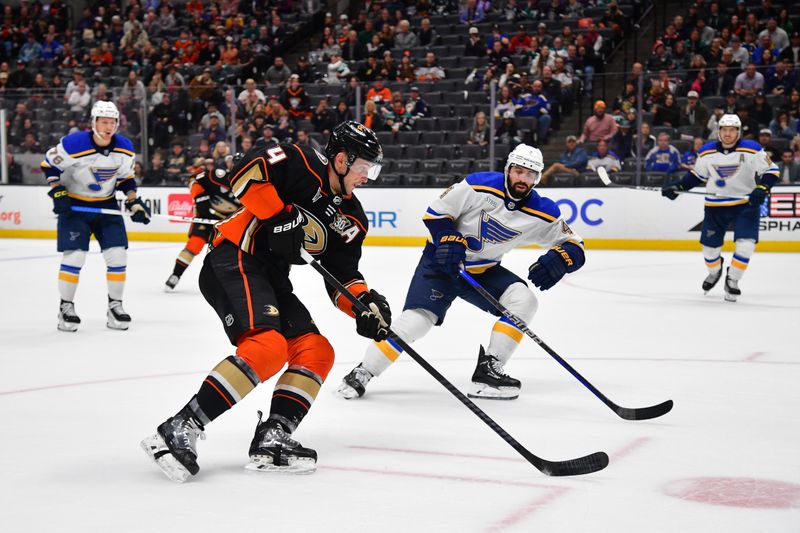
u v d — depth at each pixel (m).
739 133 7.63
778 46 13.91
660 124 12.39
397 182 13.41
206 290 3.11
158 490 2.82
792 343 5.65
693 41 14.12
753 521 2.54
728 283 7.62
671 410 3.95
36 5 20.14
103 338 5.90
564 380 4.59
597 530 2.46
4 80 16.98
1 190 14.92
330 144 3.02
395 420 3.78
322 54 16.23
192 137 13.97
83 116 14.27
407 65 14.49
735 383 4.50
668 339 5.81
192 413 2.90
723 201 7.75
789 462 3.15
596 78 13.98
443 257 4.04
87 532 2.45
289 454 2.98
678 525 2.50
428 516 2.58
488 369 4.20
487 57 14.88
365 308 3.02
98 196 6.20
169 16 18.95
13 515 2.60
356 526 2.50
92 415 3.84
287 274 3.19
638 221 12.47
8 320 6.74
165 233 14.29
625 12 15.77
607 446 3.37
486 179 4.17
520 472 3.03
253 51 16.86
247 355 2.89
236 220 3.10
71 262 6.17
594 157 12.66
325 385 4.46
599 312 7.04
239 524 2.51
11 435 3.51
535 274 4.12
